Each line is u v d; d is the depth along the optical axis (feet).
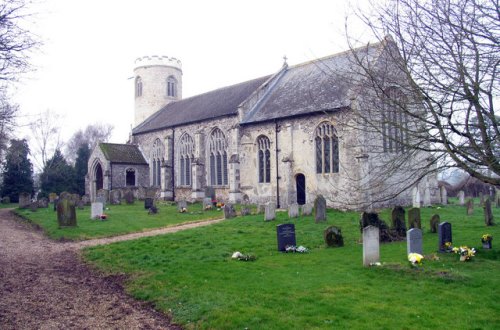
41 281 38.47
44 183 184.44
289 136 101.14
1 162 122.11
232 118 115.65
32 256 50.42
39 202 113.09
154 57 175.01
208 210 97.14
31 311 30.12
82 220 80.38
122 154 149.07
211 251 45.85
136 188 143.54
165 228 71.77
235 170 111.65
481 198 105.19
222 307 28.25
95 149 150.92
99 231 67.92
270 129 105.70
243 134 112.88
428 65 30.01
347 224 65.62
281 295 30.17
